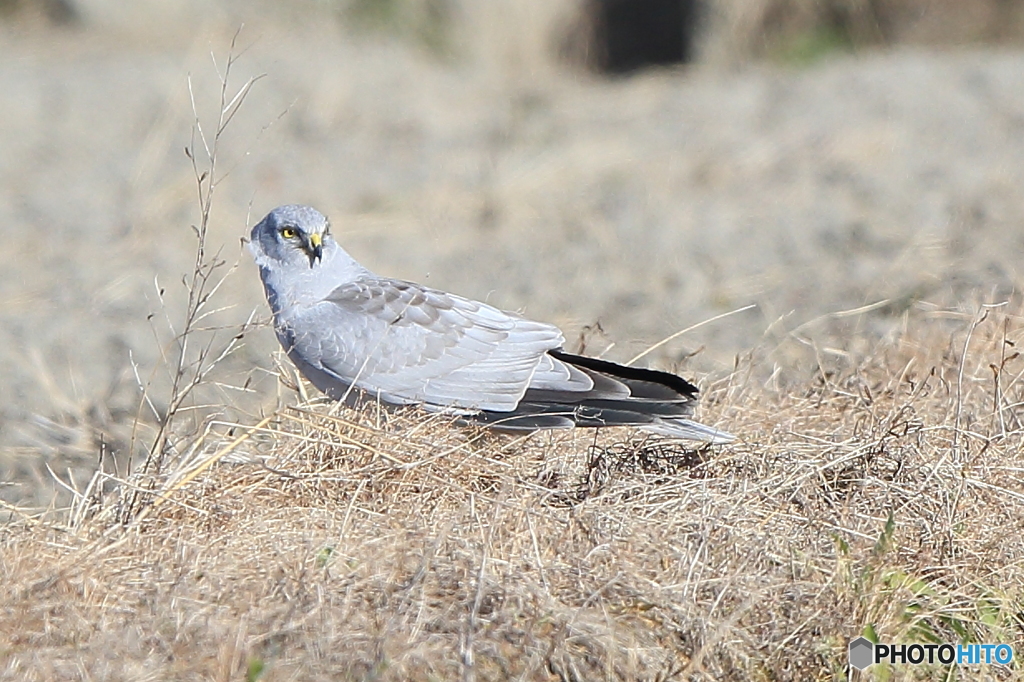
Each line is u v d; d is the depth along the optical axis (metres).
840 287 13.88
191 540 7.43
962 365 8.84
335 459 8.50
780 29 30.14
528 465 8.85
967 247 14.79
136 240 16.83
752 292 14.14
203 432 9.22
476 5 31.45
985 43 28.84
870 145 19.62
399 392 8.98
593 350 11.95
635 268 15.30
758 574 7.13
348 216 17.81
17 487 10.02
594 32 31.64
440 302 9.21
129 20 28.81
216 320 14.01
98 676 6.38
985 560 7.52
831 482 8.30
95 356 13.13
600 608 6.88
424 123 22.62
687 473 8.45
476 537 7.36
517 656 6.59
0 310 14.63
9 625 6.66
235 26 28.89
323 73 24.75
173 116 21.89
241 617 6.64
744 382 10.05
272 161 20.25
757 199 17.83
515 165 19.83
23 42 27.81
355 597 6.83
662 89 25.39
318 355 9.09
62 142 21.11
